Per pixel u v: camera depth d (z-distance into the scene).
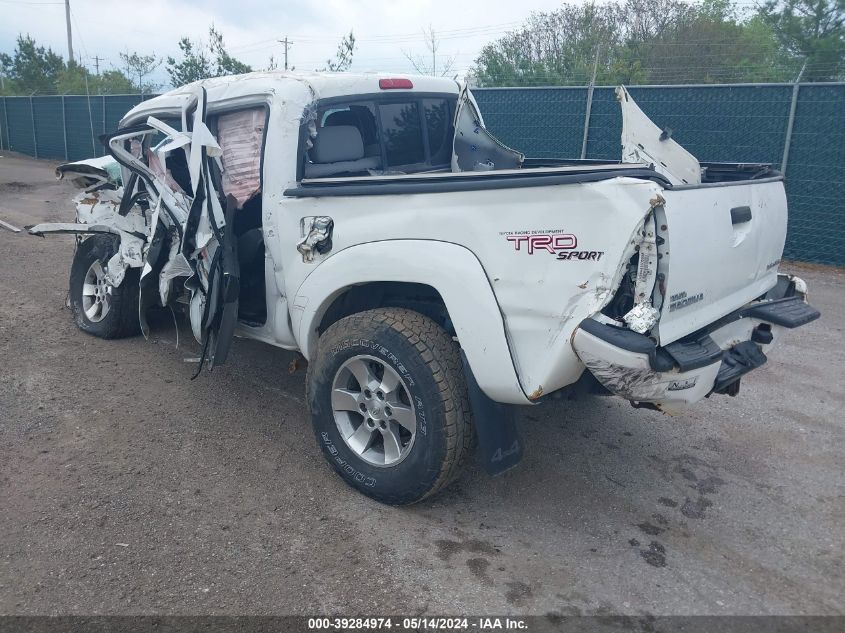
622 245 2.85
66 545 3.27
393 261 3.44
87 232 5.43
